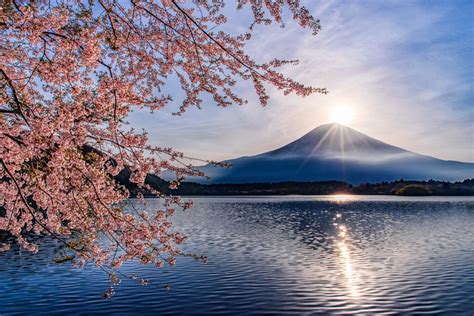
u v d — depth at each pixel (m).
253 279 28.48
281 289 25.94
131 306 22.19
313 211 112.88
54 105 6.09
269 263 34.69
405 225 72.19
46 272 29.77
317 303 22.98
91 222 7.33
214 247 44.56
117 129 6.91
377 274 30.59
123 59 7.43
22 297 23.86
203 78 7.52
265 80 7.21
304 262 35.53
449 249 43.62
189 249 42.75
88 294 24.34
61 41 5.74
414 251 42.34
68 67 5.69
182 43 7.16
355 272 31.31
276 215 97.12
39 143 5.84
